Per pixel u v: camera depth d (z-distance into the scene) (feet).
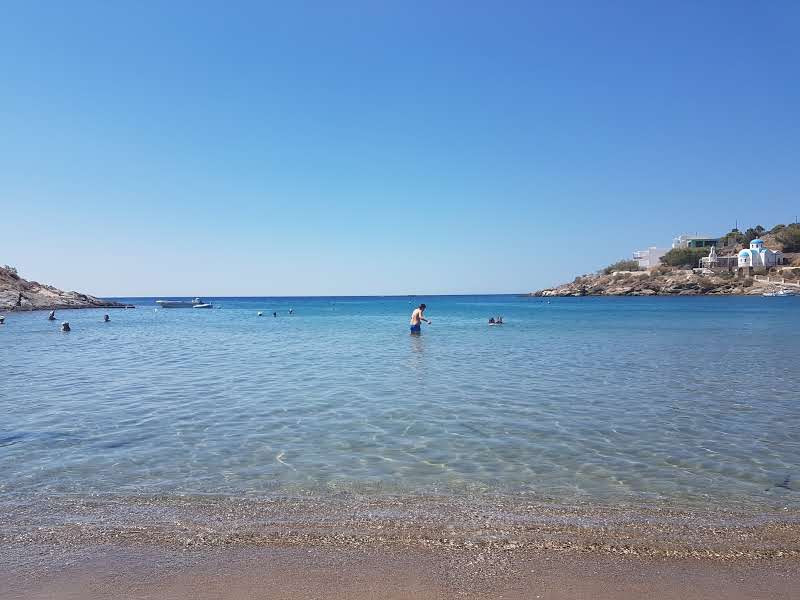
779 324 143.64
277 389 45.70
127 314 272.10
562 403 39.42
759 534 18.04
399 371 56.95
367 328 142.41
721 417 34.99
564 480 23.17
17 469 24.50
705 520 19.16
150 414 35.94
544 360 66.80
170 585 14.82
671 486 22.52
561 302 451.12
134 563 16.02
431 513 19.65
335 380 50.67
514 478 23.38
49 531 18.16
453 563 16.05
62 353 80.12
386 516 19.36
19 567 15.78
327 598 14.16
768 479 23.40
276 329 142.72
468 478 23.35
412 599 14.14
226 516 19.34
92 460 25.80
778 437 30.14
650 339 98.58
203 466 24.89
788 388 45.88
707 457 26.45
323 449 27.55
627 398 41.29
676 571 15.62
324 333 123.44
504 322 165.48
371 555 16.53
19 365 64.85
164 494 21.47
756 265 557.74
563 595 14.32
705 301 398.01
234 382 49.73
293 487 22.21
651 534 18.02
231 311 321.93
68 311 310.86
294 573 15.46
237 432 30.99
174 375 54.90
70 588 14.65
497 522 18.90
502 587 14.73
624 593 14.46
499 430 31.48
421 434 30.53
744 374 54.13
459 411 36.63
